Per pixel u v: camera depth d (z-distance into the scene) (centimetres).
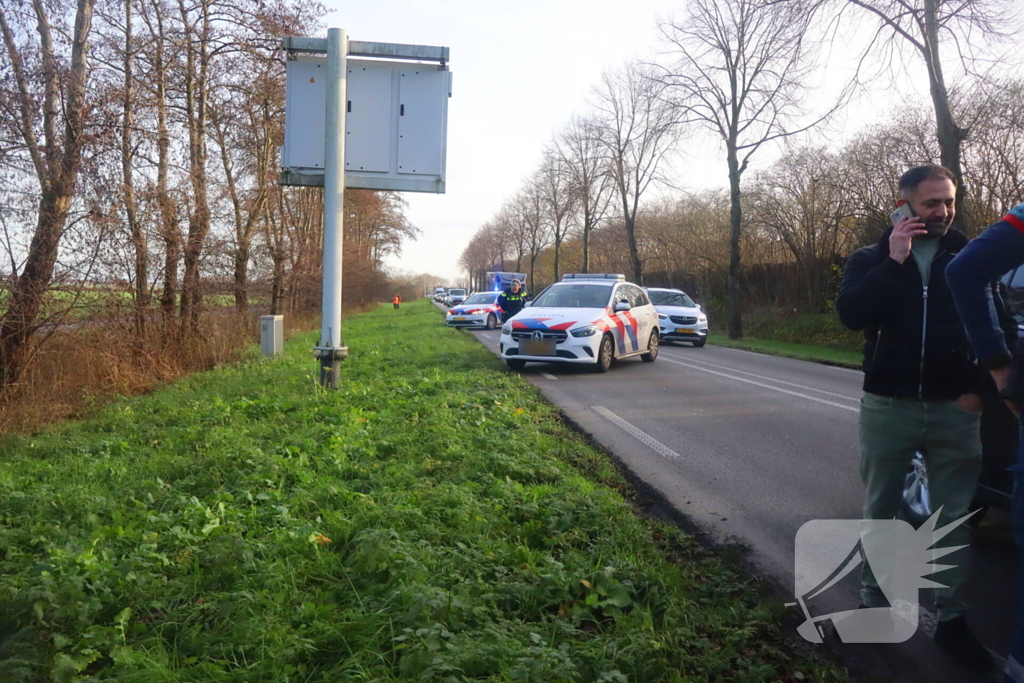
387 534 419
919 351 325
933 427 327
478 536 448
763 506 562
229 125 1853
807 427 862
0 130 1018
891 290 326
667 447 755
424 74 991
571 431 806
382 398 941
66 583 352
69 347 1025
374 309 6341
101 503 504
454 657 304
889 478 342
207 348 1399
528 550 431
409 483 555
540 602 374
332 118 957
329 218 976
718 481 630
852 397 1105
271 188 1830
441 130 995
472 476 576
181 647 327
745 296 3581
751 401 1052
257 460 602
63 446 723
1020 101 1848
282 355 1489
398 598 353
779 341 2825
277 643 317
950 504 334
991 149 1947
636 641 331
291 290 2338
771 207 3081
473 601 359
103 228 1042
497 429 760
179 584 376
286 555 412
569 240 5919
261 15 1595
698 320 2256
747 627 359
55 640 317
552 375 1326
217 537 421
